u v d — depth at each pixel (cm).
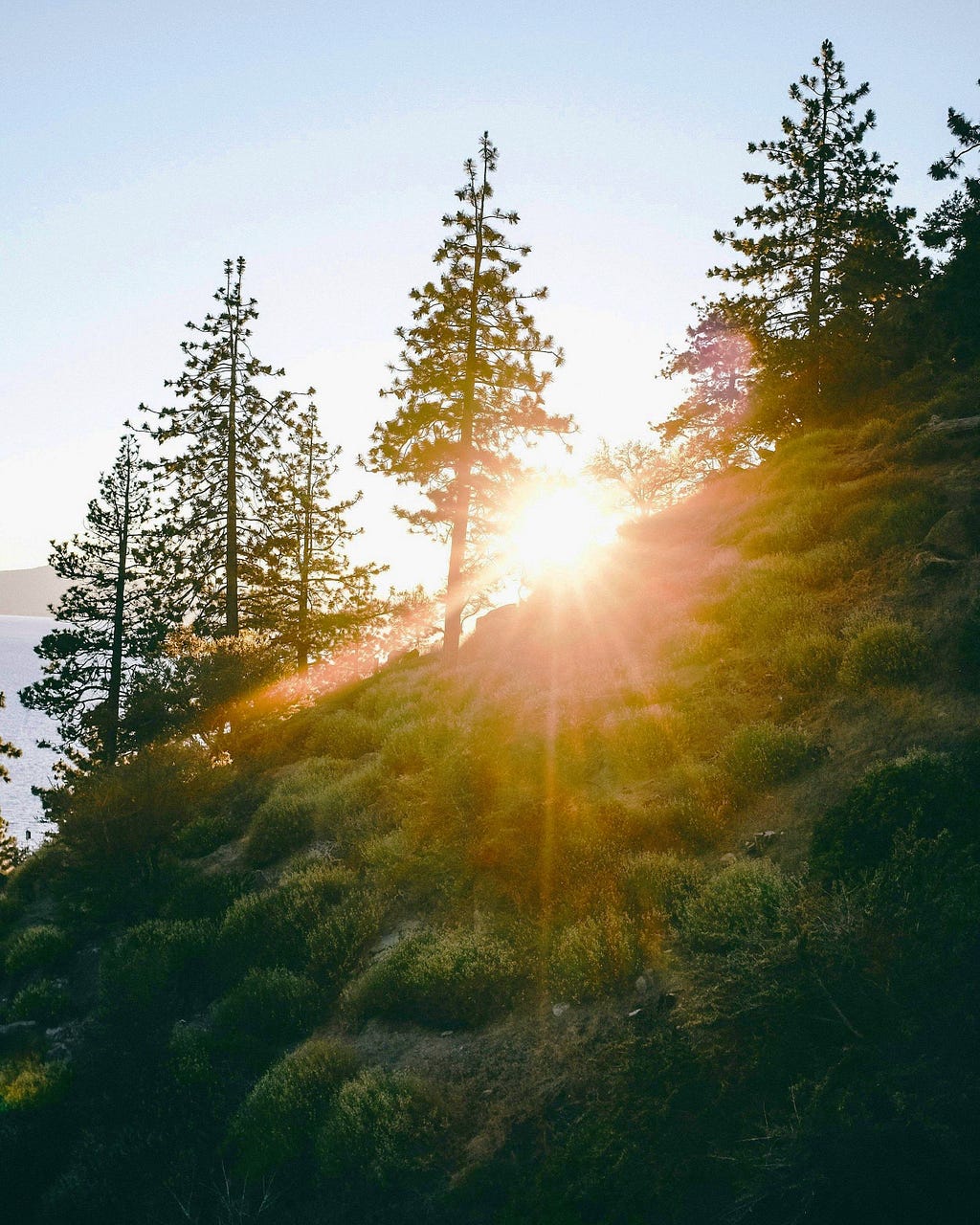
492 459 2591
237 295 3162
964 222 1744
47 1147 926
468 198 2595
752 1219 541
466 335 2602
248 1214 748
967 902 633
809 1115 546
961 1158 482
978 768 829
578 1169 651
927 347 2367
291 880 1305
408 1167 721
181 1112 904
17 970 1389
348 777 1653
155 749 1927
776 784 1038
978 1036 544
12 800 8719
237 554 3120
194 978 1177
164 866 1562
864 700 1095
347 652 3609
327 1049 893
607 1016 795
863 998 607
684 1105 651
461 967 930
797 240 2742
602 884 967
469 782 1316
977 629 1036
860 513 1631
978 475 1539
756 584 1619
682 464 3659
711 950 793
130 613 3019
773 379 2773
